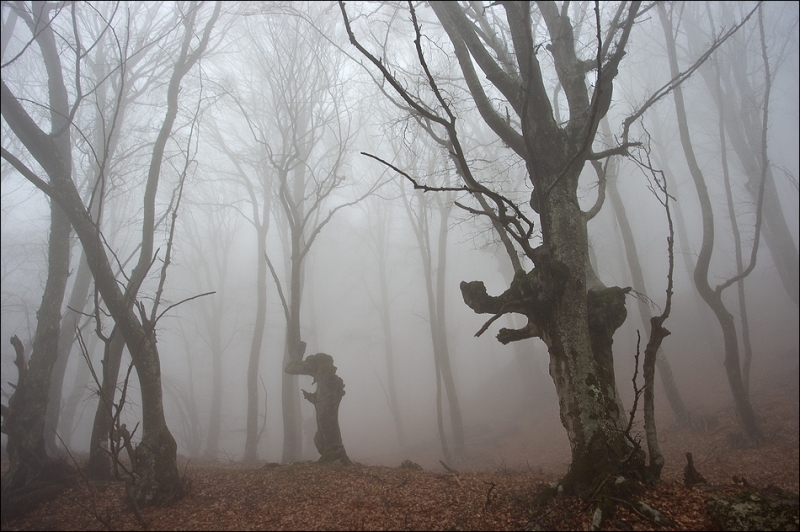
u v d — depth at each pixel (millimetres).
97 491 8008
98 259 7758
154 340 8000
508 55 10062
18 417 8195
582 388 6066
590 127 5699
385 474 8602
